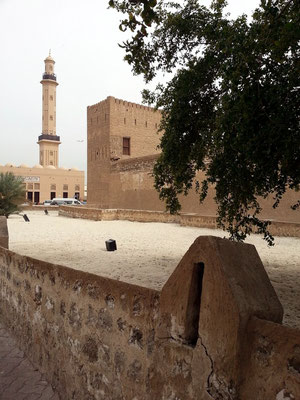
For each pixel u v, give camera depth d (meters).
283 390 1.38
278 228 13.09
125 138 32.56
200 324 1.74
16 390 3.21
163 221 20.19
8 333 4.59
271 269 6.89
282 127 3.36
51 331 3.35
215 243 1.74
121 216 23.19
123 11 3.84
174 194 6.07
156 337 2.05
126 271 6.74
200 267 1.86
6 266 4.78
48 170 57.25
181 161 5.51
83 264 7.55
